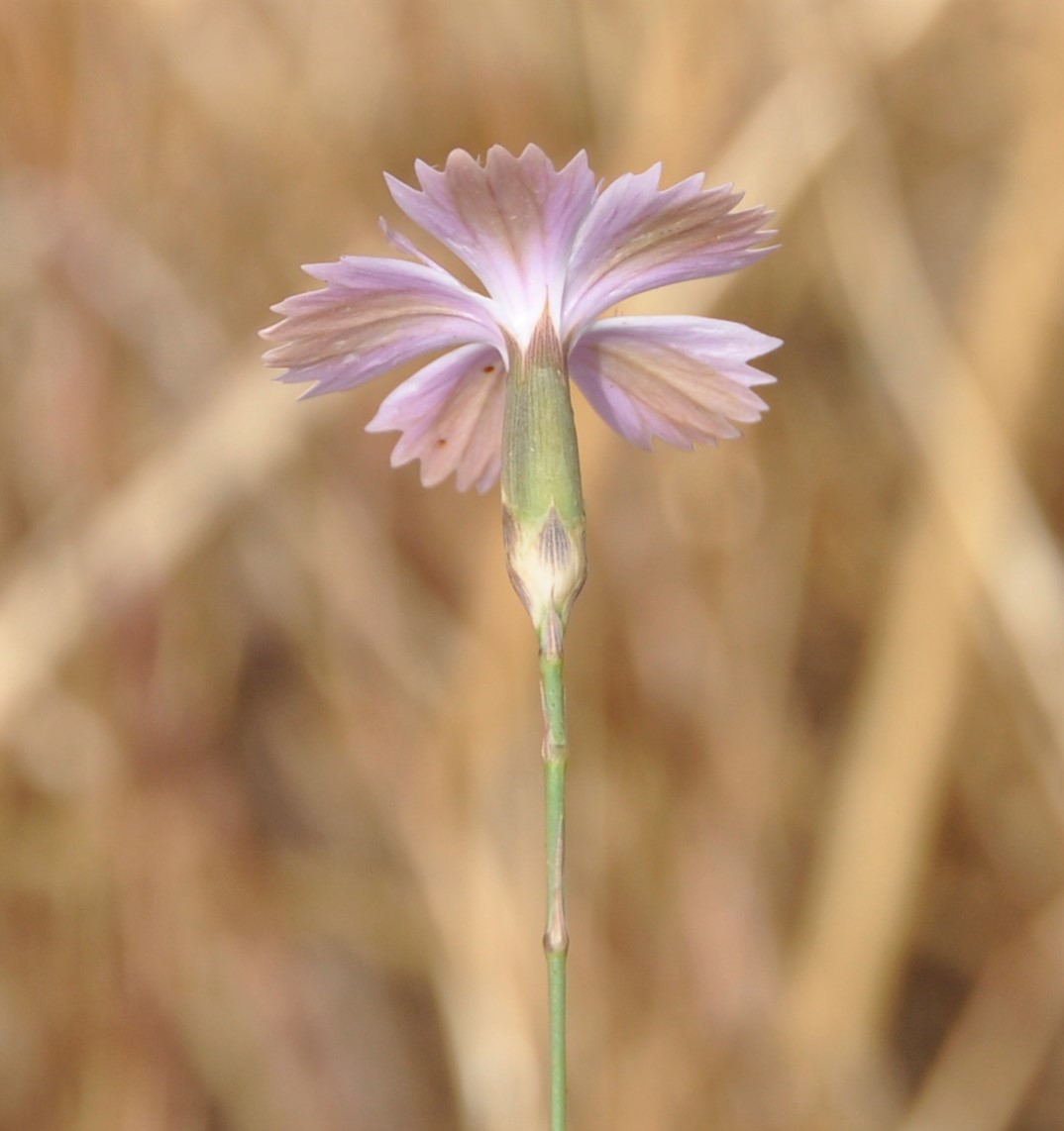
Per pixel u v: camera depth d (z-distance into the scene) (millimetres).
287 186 397
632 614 368
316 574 385
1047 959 394
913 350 382
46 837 370
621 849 364
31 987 367
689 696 369
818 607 431
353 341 235
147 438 371
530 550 230
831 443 429
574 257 234
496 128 397
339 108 407
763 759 376
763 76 365
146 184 383
